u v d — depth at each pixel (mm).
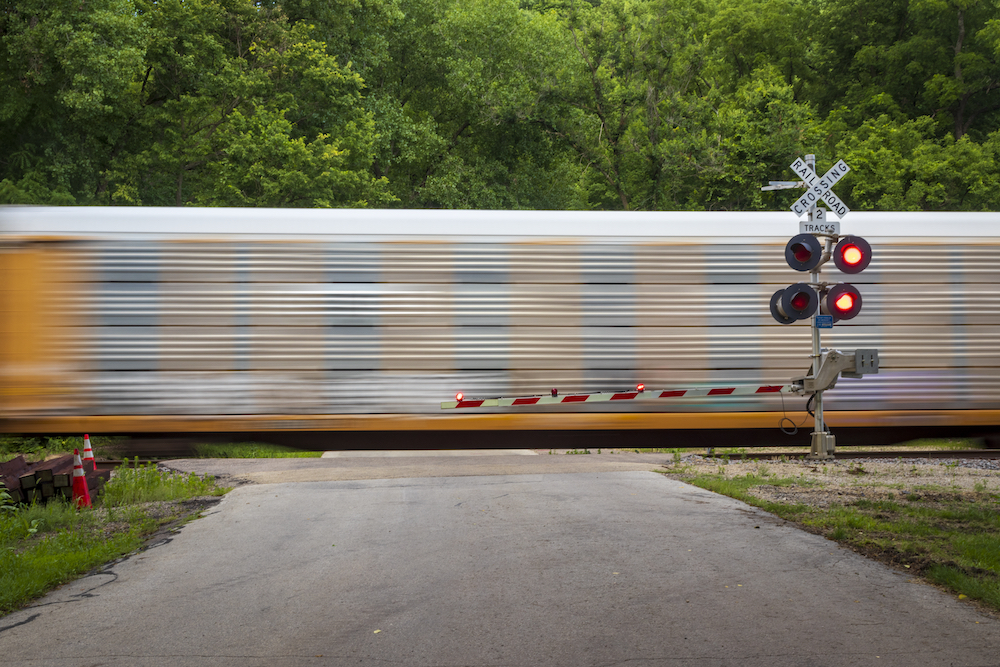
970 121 56406
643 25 42438
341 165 34562
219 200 33000
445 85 43625
